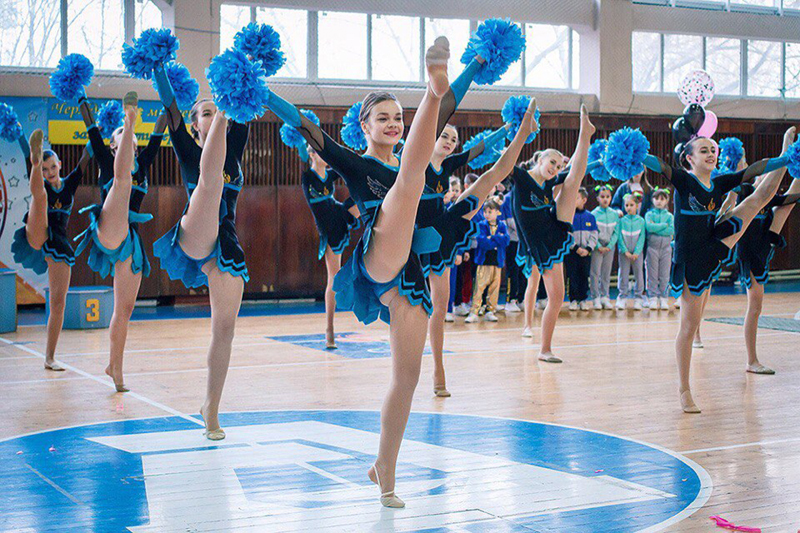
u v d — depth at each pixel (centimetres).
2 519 324
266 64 390
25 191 1183
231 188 452
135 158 575
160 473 387
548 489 364
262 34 388
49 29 1225
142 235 1266
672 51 1557
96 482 373
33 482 373
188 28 1241
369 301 351
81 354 776
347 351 793
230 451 427
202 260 442
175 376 657
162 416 513
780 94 1638
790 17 1609
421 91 1405
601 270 1146
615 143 528
